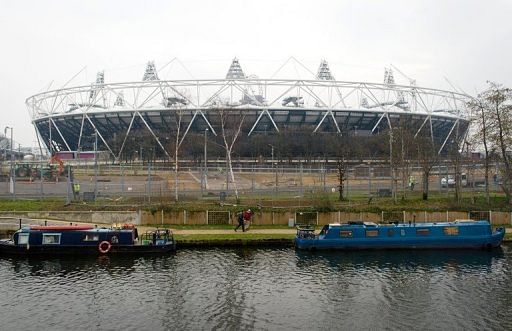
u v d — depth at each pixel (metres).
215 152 106.12
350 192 58.62
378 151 103.06
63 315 25.58
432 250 40.00
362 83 128.25
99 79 163.50
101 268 33.91
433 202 51.62
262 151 108.75
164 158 104.81
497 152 68.75
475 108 58.56
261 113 120.00
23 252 37.22
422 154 67.38
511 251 39.72
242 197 52.84
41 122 143.25
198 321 24.95
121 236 37.50
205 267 33.94
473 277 32.47
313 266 34.75
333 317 25.56
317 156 107.62
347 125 130.00
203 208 46.97
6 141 153.62
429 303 27.64
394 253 38.97
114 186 62.53
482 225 40.72
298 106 123.81
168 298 28.08
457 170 54.09
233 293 28.94
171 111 118.12
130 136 113.38
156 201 50.69
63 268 33.97
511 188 53.44
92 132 136.38
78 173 76.31
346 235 39.69
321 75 163.38
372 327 24.30
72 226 38.97
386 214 46.59
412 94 132.12
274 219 46.22
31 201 51.00
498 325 24.61
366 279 31.97
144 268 33.78
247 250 38.78
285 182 70.94
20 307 26.66
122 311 26.16
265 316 25.64
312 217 46.25
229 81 126.25
